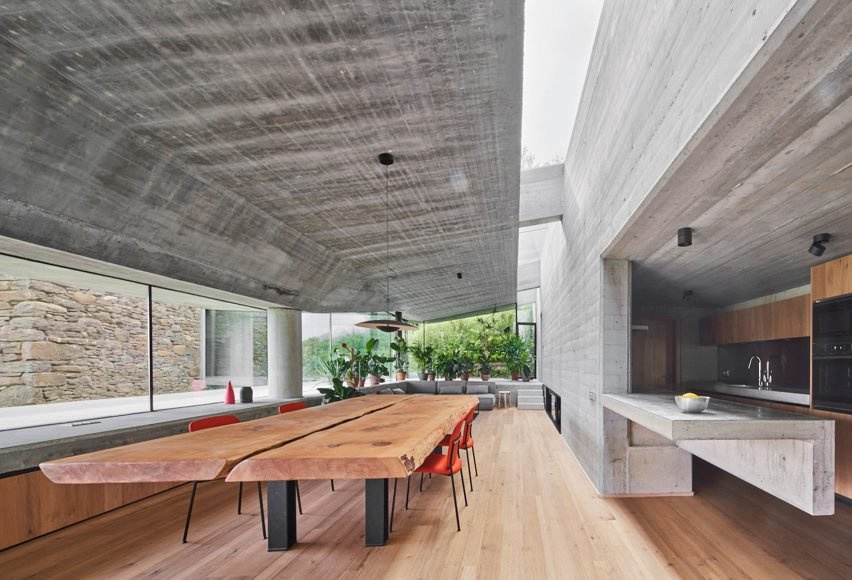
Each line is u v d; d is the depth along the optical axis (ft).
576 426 18.53
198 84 8.80
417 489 14.43
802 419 7.97
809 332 14.48
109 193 10.34
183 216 12.61
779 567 8.70
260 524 11.32
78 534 10.68
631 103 9.97
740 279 16.02
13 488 10.06
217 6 7.04
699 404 8.82
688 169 7.45
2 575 8.64
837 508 11.85
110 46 7.57
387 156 12.85
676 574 8.46
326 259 21.06
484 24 8.41
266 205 14.85
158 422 13.67
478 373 43.32
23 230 9.25
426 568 8.82
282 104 9.82
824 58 4.61
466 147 13.25
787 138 6.36
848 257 11.37
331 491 14.34
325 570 8.75
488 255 26.71
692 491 13.38
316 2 7.27
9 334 12.19
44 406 12.98
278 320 21.52
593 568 8.75
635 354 22.58
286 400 20.71
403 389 34.24
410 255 23.52
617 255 13.62
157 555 9.48
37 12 6.69
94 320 14.55
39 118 8.20
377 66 9.12
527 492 13.89
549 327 33.58
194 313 19.11
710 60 5.83
